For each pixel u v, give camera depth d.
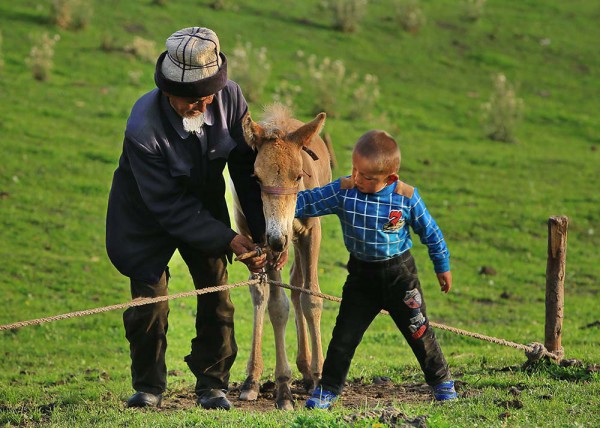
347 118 38.19
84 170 30.48
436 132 38.38
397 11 48.97
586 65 47.16
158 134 9.20
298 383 12.09
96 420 9.36
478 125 39.72
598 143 38.91
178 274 24.39
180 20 44.72
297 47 44.31
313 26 47.50
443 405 9.02
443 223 29.06
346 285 9.02
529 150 37.34
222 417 8.93
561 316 11.55
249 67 38.28
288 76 40.78
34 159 30.66
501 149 37.19
